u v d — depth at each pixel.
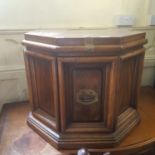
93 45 0.58
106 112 0.67
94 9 1.02
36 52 0.66
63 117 0.66
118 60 0.59
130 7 1.06
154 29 1.12
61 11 0.99
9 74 1.02
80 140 0.67
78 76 0.63
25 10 0.95
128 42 0.62
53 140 0.69
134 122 0.79
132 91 0.79
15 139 0.74
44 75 0.69
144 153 0.76
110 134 0.68
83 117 0.69
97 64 0.60
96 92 0.65
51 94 0.69
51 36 0.61
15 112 0.95
